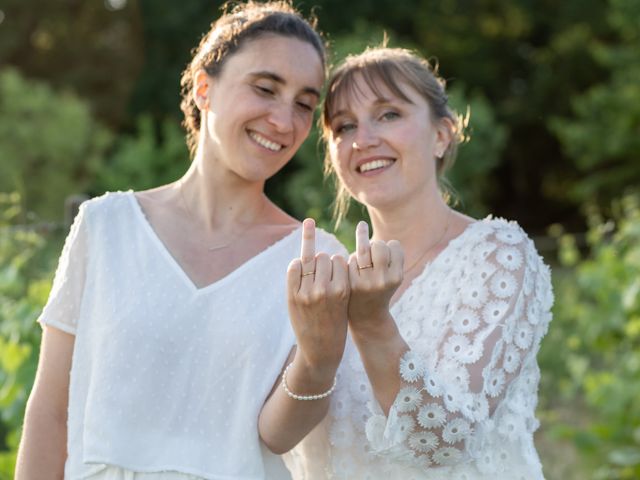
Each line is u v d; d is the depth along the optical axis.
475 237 2.55
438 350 2.45
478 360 2.35
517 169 22.22
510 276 2.46
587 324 5.43
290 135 2.47
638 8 15.53
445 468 2.41
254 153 2.44
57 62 19.62
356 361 2.54
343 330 2.11
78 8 19.48
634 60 15.98
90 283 2.41
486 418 2.31
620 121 16.06
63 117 14.09
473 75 20.61
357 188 2.75
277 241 2.49
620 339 5.36
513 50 21.30
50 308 2.43
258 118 2.43
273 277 2.43
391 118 2.70
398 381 2.16
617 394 4.96
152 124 17.97
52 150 13.86
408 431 2.20
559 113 20.81
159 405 2.31
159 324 2.33
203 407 2.31
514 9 20.78
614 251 5.38
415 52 2.89
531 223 22.50
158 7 17.72
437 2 19.75
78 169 14.64
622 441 4.95
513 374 2.41
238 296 2.38
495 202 22.59
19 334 3.65
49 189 13.70
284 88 2.44
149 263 2.40
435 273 2.58
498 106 20.98
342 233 4.39
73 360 2.38
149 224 2.47
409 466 2.32
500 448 2.44
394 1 18.11
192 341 2.34
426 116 2.71
